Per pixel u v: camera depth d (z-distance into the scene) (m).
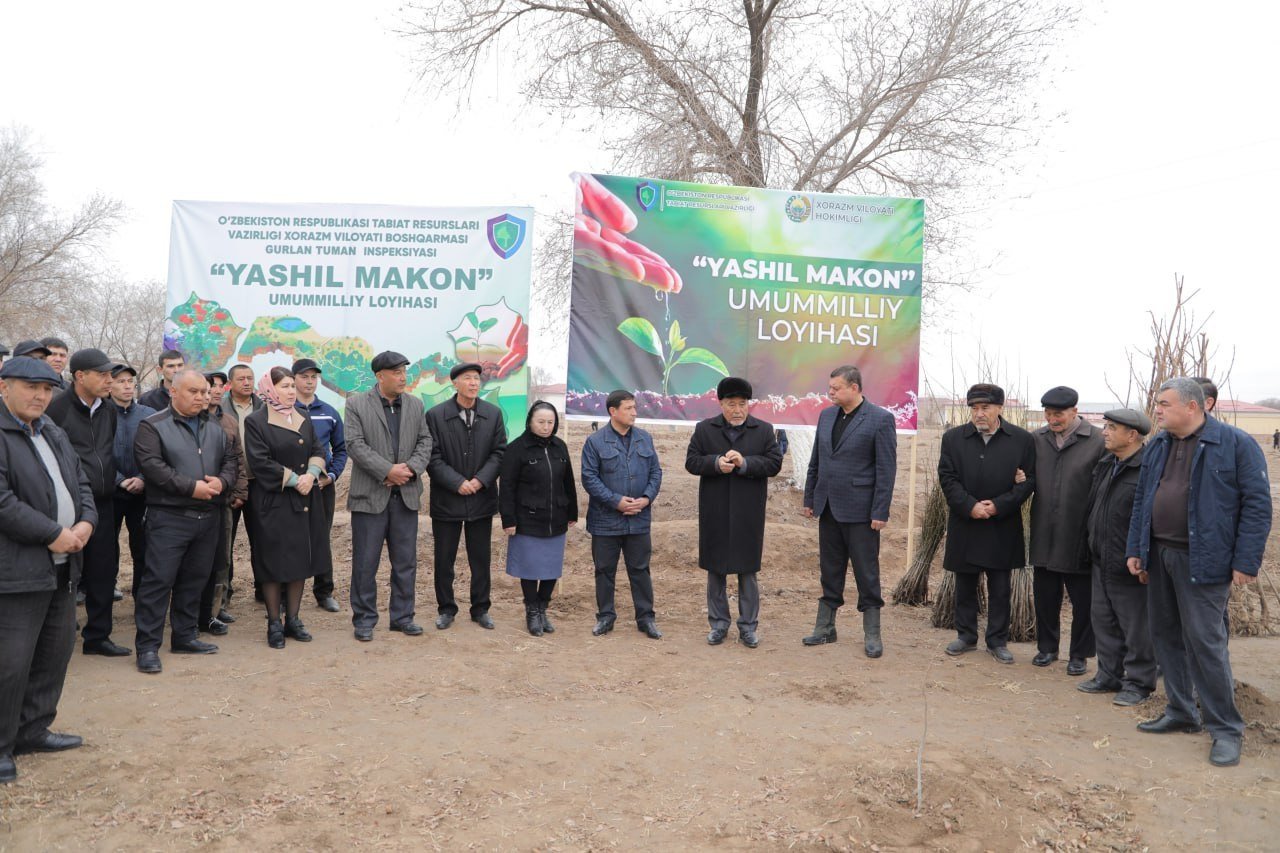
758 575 8.84
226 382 6.83
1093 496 5.47
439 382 7.92
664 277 7.77
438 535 6.43
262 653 5.73
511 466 6.38
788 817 3.57
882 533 10.79
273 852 3.25
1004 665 5.96
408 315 7.89
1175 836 3.54
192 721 4.47
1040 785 3.93
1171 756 4.34
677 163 13.41
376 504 6.14
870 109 13.23
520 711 4.78
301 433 5.91
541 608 6.54
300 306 7.88
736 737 4.44
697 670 5.66
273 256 7.88
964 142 13.20
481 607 6.57
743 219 7.84
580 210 7.69
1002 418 6.13
